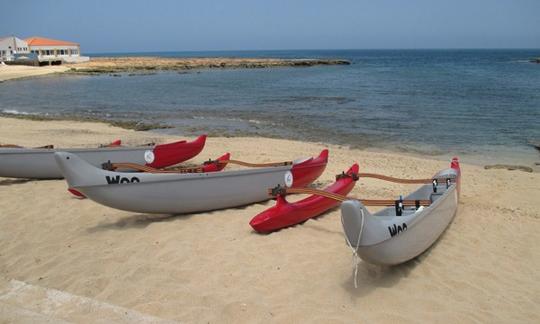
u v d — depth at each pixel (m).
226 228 5.77
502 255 5.19
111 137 13.62
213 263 4.73
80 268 4.68
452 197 6.02
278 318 3.68
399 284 4.31
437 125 16.28
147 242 5.31
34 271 4.65
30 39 61.47
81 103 23.92
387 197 7.61
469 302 4.05
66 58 61.31
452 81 38.03
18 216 6.25
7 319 3.21
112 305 3.63
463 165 10.42
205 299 4.00
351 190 7.69
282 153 11.39
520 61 92.88
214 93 29.05
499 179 9.10
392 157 11.10
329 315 3.73
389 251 4.20
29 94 28.53
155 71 56.88
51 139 12.91
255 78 44.09
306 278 4.41
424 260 4.95
